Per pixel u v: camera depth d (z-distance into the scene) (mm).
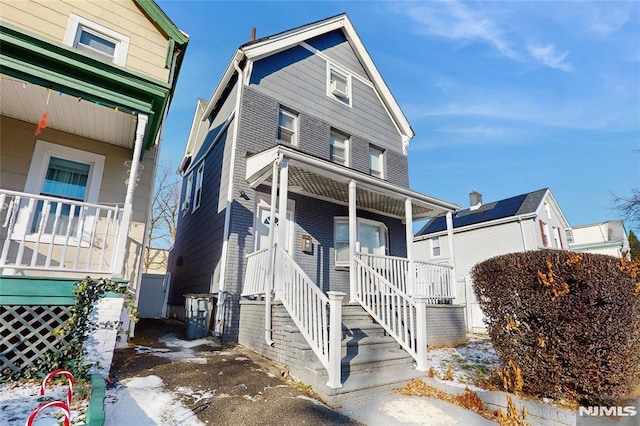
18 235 5266
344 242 8656
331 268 8203
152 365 4402
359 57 10984
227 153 7746
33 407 2973
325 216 8422
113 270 4402
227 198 7047
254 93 7953
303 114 8828
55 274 5359
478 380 4367
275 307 5113
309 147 8695
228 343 6137
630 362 3225
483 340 8289
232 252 6738
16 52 4324
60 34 5332
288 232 7762
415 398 3902
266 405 3369
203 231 8625
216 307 6559
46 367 3719
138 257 6375
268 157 6305
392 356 4809
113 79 4828
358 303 6414
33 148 5703
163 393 3486
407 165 11352
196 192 10234
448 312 7805
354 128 10078
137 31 6125
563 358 3260
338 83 9984
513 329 3641
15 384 3506
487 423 3232
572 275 3279
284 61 8828
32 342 3885
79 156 6098
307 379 3988
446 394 4023
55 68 4535
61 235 5648
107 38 5836
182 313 9328
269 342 5008
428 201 8414
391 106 11305
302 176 6836
